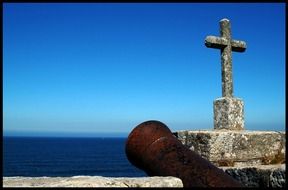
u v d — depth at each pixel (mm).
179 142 4992
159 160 4773
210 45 7566
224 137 6461
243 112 7305
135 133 5043
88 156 125000
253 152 6621
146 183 3801
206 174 4496
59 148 183750
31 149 165875
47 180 3762
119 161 104438
